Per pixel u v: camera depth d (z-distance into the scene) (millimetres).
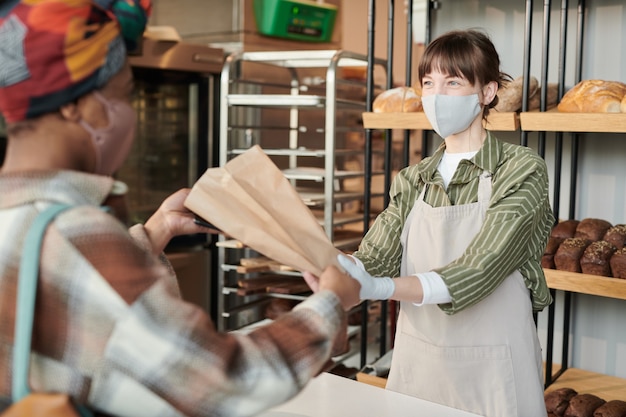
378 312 3445
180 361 784
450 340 1827
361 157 4090
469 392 1826
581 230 2590
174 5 3957
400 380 1949
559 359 2902
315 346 864
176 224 1234
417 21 4207
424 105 1827
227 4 3725
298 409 1367
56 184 841
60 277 789
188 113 3738
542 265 2527
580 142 2783
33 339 806
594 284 2369
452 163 1857
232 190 1189
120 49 874
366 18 4254
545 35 2451
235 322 3734
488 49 1780
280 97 3119
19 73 808
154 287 802
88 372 792
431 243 1842
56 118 857
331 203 3055
